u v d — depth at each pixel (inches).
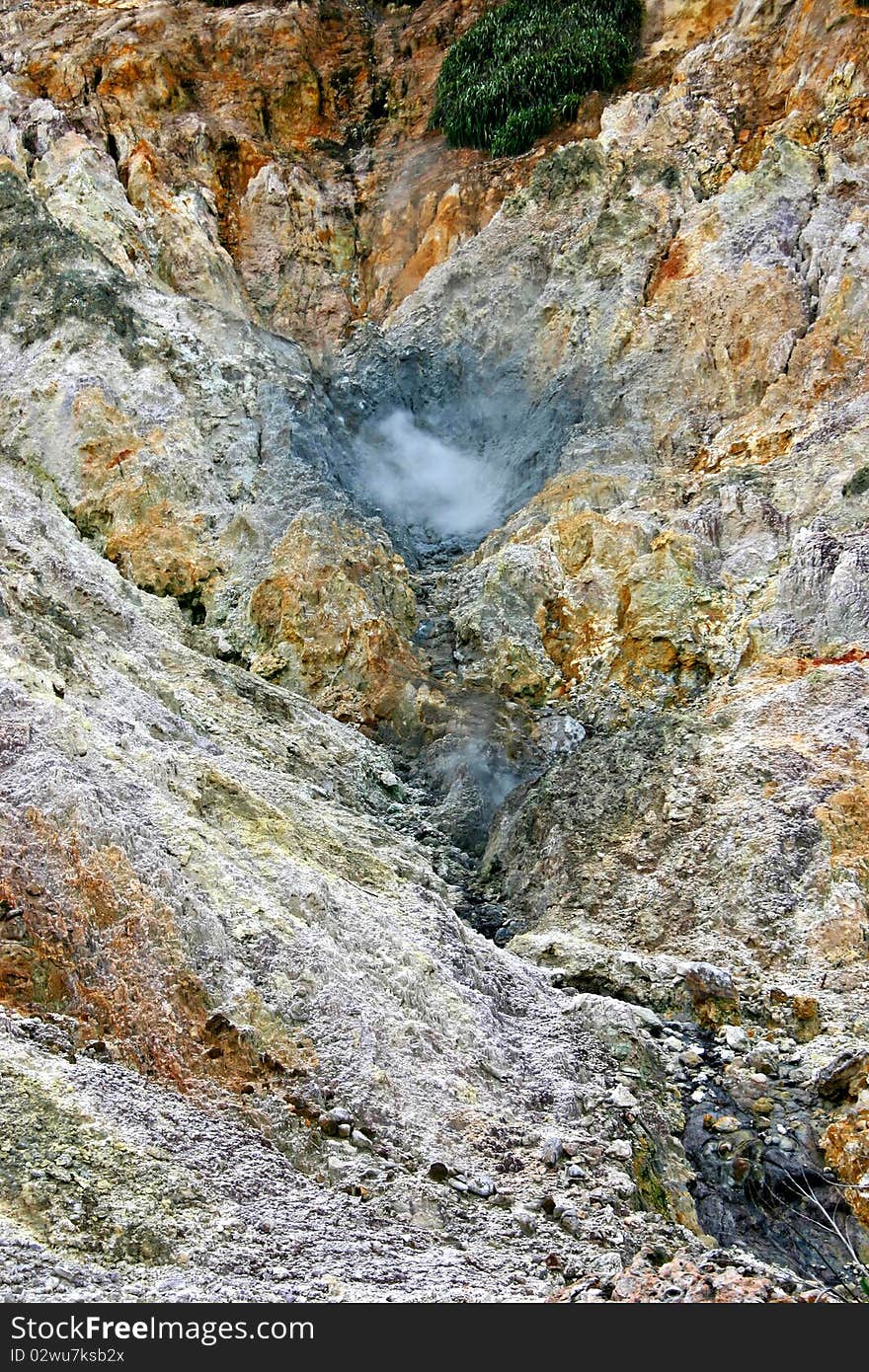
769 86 725.9
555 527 548.7
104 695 379.2
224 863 316.2
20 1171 221.3
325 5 909.2
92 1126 234.2
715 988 364.2
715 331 613.9
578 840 427.8
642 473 579.2
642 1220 268.7
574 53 791.7
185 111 821.2
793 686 457.7
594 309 646.5
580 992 364.5
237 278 734.5
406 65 869.2
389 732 499.5
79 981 269.6
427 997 314.0
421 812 462.3
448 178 781.9
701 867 408.2
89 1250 212.1
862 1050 331.6
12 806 293.1
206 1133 247.9
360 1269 225.6
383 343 684.7
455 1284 228.1
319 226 771.4
